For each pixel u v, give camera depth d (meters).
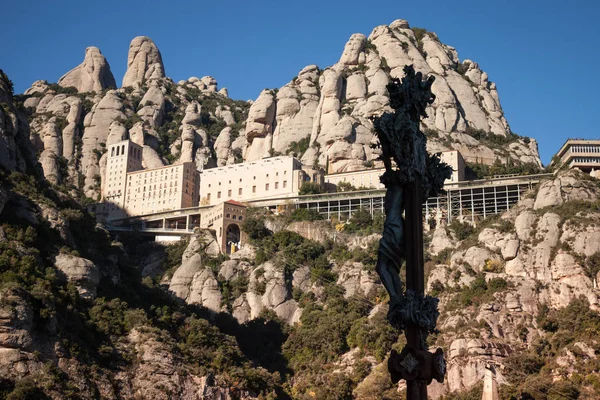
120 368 150.38
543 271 196.12
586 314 176.88
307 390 177.12
